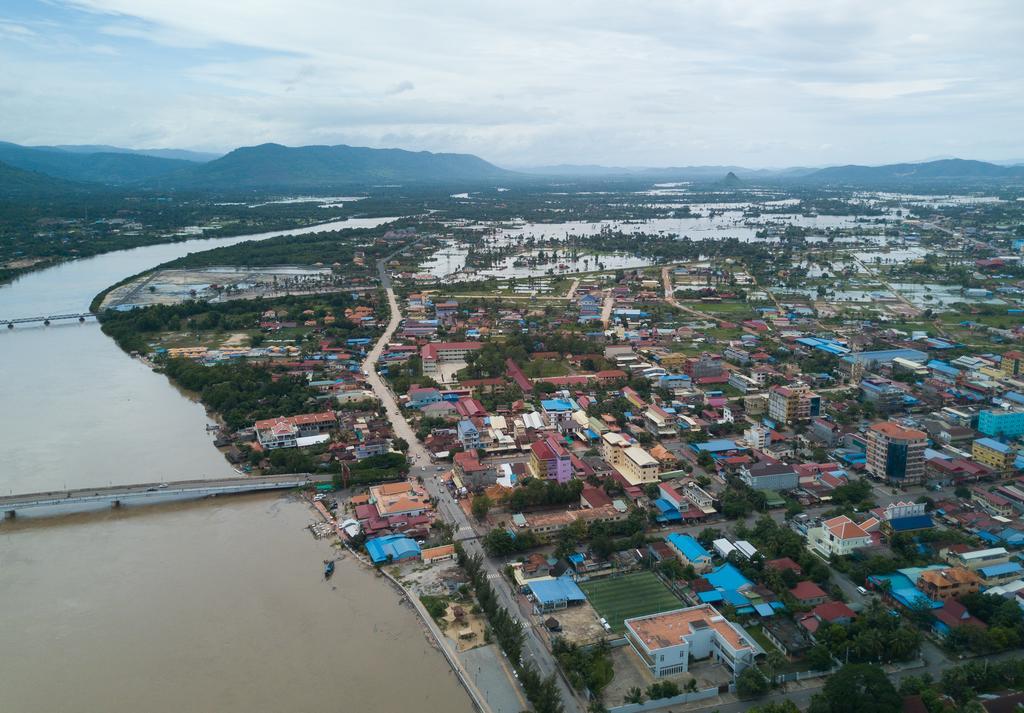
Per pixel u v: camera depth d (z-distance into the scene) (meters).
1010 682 166.75
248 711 166.12
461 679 174.75
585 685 168.38
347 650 187.75
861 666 162.00
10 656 184.88
